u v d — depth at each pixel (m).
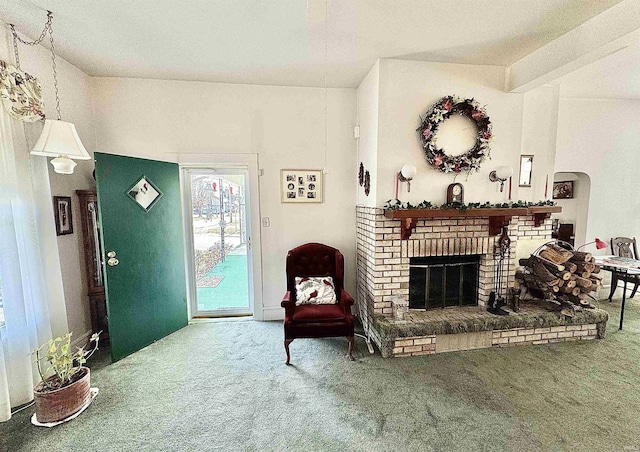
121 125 3.23
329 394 2.21
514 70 2.90
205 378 2.43
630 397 2.16
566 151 3.88
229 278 4.18
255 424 1.93
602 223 4.12
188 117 3.32
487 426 1.89
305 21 2.15
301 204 3.60
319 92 3.50
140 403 2.12
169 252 3.23
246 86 3.38
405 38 2.41
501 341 2.90
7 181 1.96
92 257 2.91
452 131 2.94
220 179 3.79
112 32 2.28
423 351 2.78
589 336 3.03
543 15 2.09
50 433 1.85
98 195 2.56
